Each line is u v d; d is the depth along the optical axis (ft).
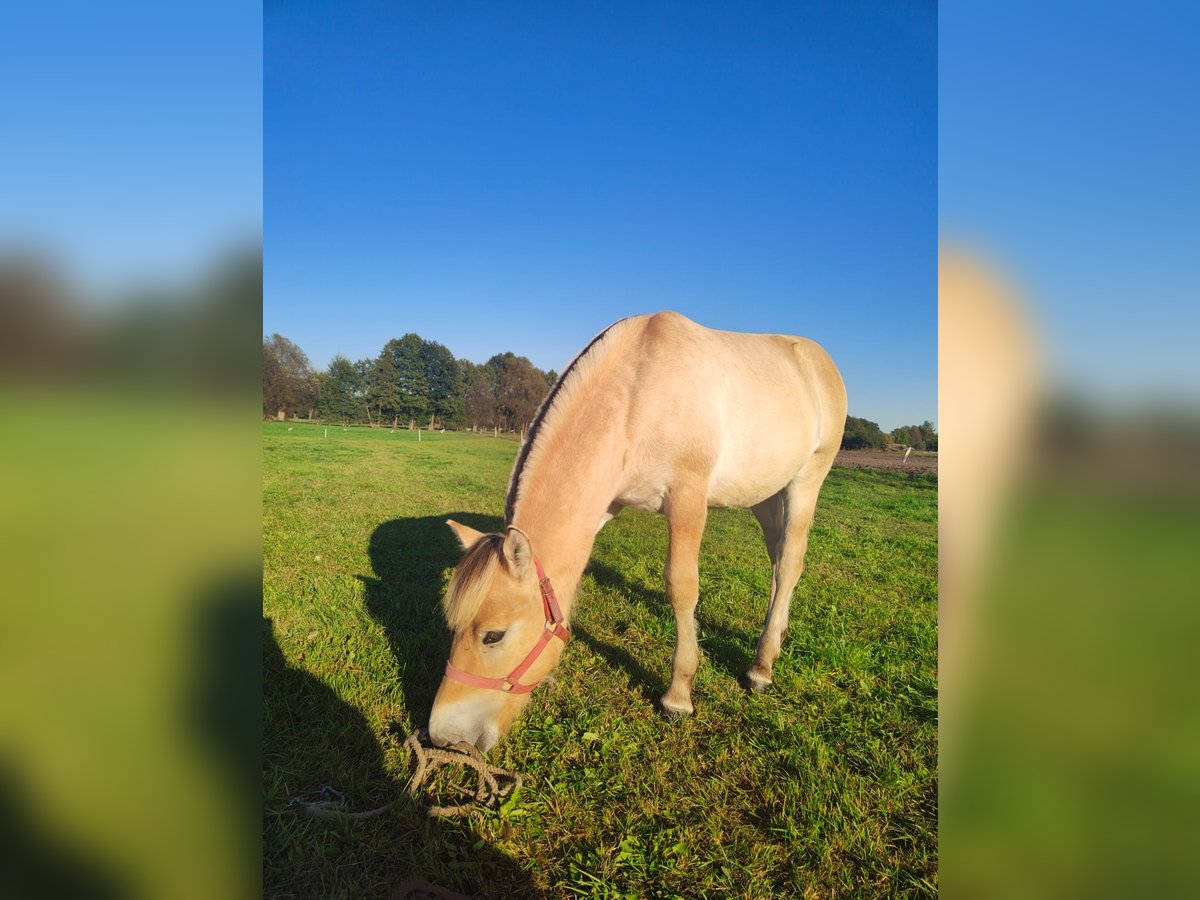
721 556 20.38
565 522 9.59
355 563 17.44
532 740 9.52
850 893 7.00
